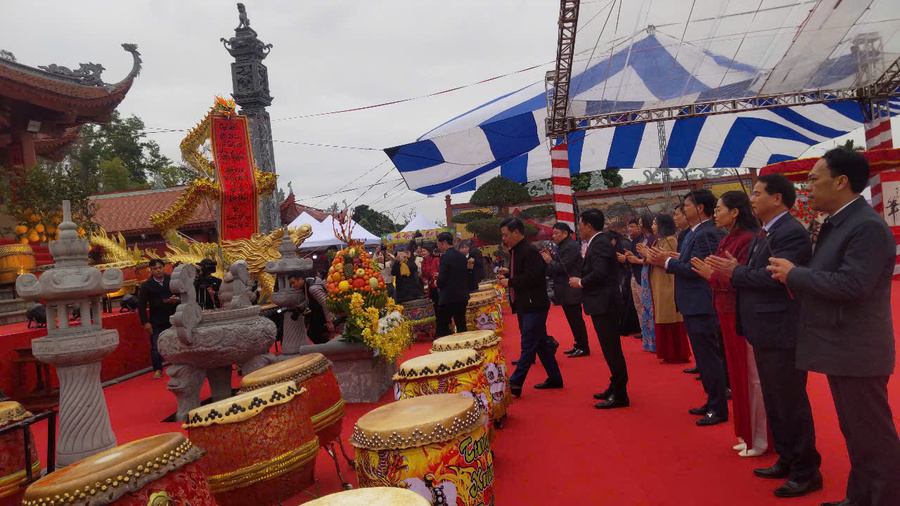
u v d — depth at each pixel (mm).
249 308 6402
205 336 5988
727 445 4121
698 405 5184
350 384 6375
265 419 2965
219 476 2867
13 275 11242
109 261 13320
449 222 26562
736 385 3916
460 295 8812
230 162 12961
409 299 10734
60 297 4230
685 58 9195
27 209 12836
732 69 9539
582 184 26953
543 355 6219
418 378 3863
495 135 11883
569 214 12016
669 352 7020
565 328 10820
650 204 22375
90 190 13727
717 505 3195
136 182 46656
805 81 10094
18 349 7324
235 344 6125
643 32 8469
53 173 13906
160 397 7609
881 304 2621
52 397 7293
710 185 15781
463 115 12758
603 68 9617
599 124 11594
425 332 10680
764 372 3291
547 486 3672
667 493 3410
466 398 3057
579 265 6535
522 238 5918
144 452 2191
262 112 18688
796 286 2707
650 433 4523
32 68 15820
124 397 7742
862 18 7703
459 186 16750
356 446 2803
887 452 2602
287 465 2990
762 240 3359
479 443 2822
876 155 11641
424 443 2639
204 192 12812
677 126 13914
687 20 8062
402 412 2928
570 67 9367
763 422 3846
